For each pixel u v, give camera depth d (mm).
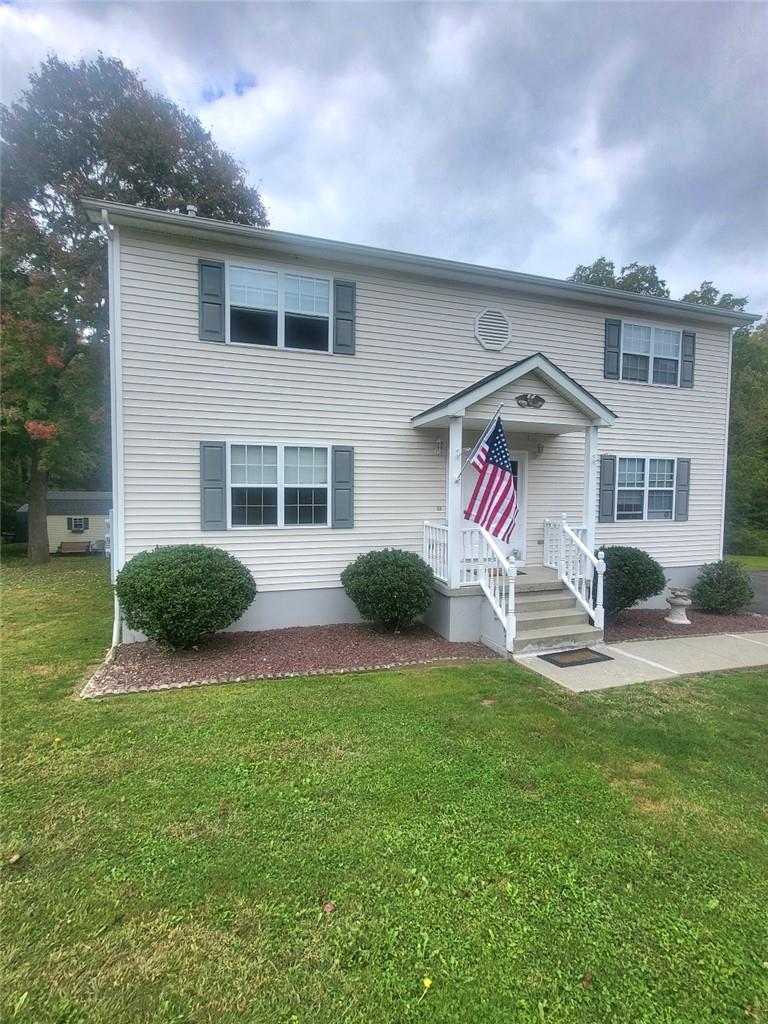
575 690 5941
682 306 10633
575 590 8375
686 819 3469
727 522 28688
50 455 17094
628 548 9531
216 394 7980
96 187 17078
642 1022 2088
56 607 10516
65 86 16609
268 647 7406
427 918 2588
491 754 4312
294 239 7895
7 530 26203
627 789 3832
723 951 2434
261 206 20594
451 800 3623
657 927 2564
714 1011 2143
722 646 8008
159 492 7777
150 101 17656
